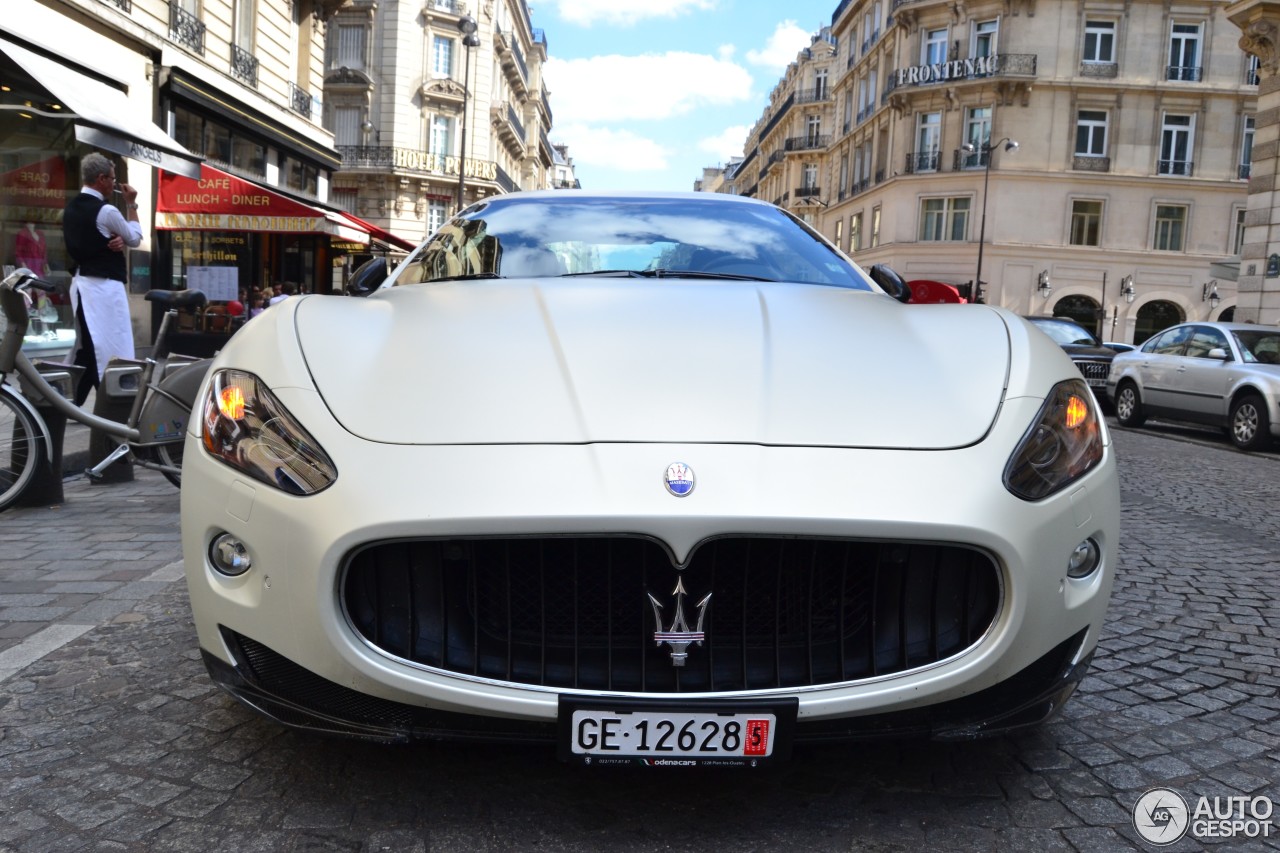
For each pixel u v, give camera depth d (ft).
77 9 38.63
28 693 8.26
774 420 6.17
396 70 136.26
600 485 5.64
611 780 6.86
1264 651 10.23
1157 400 37.83
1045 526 6.02
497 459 5.80
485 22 146.41
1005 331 7.59
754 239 10.49
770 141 253.65
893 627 6.06
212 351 43.29
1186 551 15.19
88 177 19.58
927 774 7.07
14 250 34.42
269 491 6.02
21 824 6.13
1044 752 7.49
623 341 6.98
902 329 7.72
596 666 5.87
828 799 6.66
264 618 6.01
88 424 15.46
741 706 5.69
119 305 20.21
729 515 5.52
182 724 7.66
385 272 10.37
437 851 5.91
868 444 6.07
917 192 133.69
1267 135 57.82
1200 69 124.98
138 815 6.26
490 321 7.38
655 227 10.55
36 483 15.67
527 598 5.93
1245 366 33.27
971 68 127.24
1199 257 126.41
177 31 48.14
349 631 5.78
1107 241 127.24
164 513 15.43
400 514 5.57
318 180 73.56
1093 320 128.98
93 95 35.42
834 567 5.99
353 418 6.16
